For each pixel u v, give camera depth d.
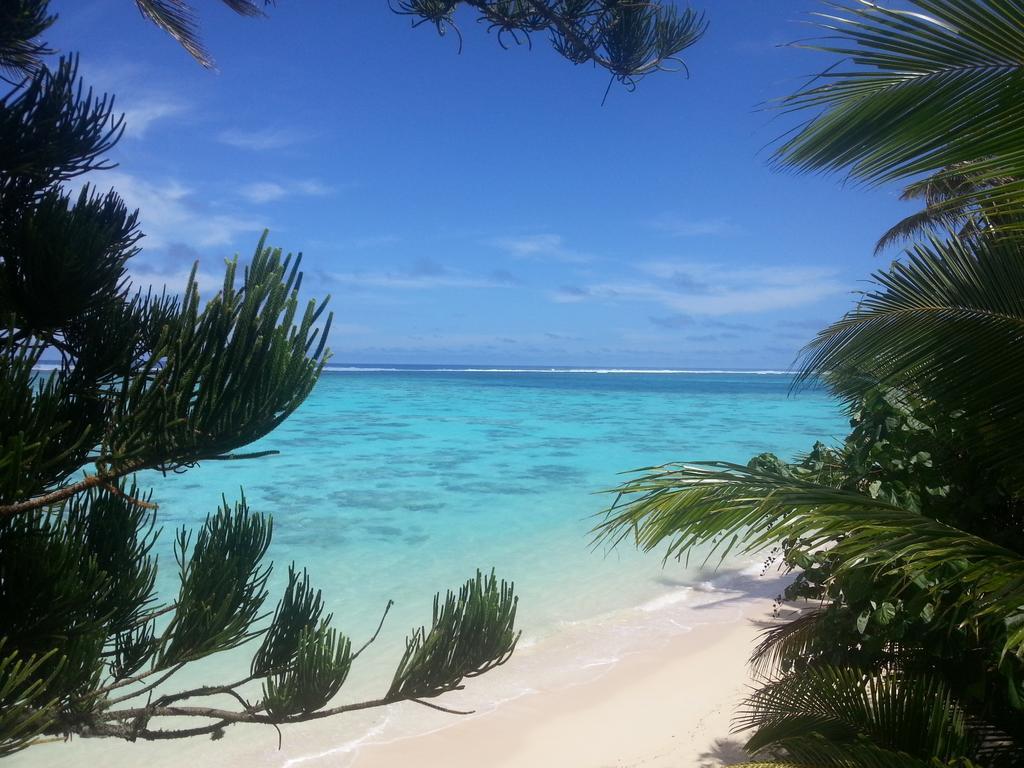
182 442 1.86
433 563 12.05
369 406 52.50
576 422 40.28
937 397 3.24
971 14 2.14
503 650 2.99
